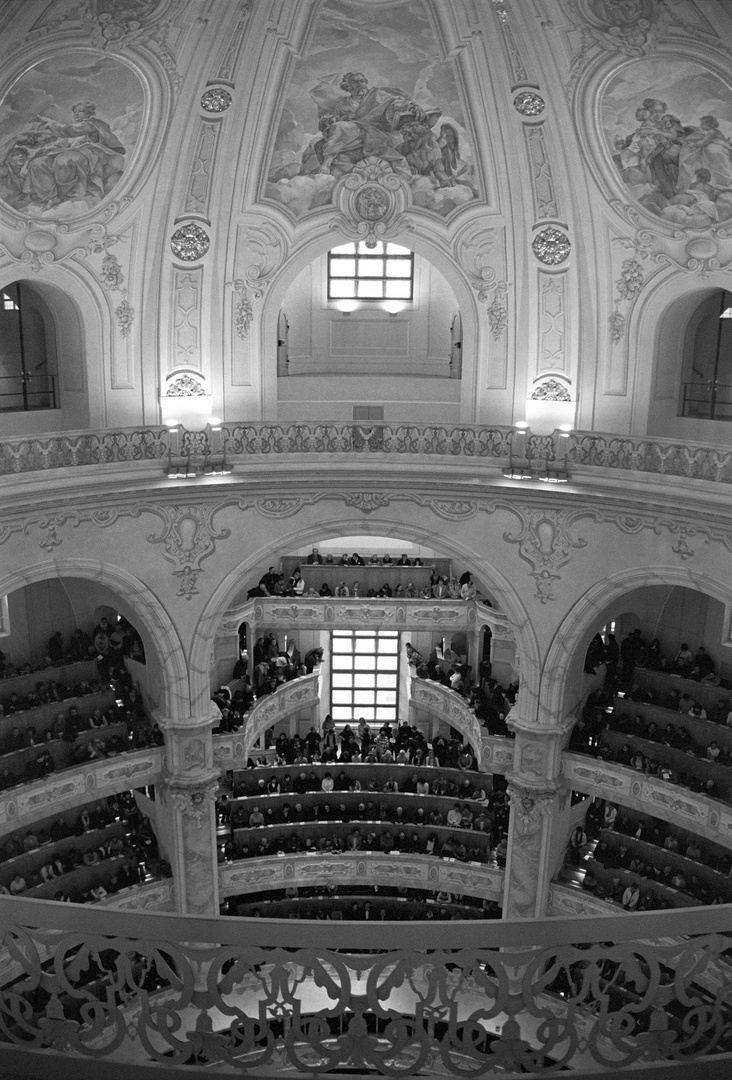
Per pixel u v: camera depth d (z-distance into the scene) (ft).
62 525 79.87
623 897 87.86
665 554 79.15
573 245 80.33
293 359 97.35
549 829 88.89
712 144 69.97
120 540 82.48
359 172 81.41
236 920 18.15
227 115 75.56
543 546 83.92
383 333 97.35
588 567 82.79
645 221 76.59
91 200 76.02
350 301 96.94
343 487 85.25
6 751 87.61
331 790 99.35
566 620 84.28
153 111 73.15
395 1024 17.90
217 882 92.79
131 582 83.41
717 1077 17.93
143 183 77.05
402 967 17.84
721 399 82.12
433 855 95.71
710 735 88.89
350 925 18.01
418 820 98.17
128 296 81.87
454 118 77.25
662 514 78.38
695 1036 18.10
